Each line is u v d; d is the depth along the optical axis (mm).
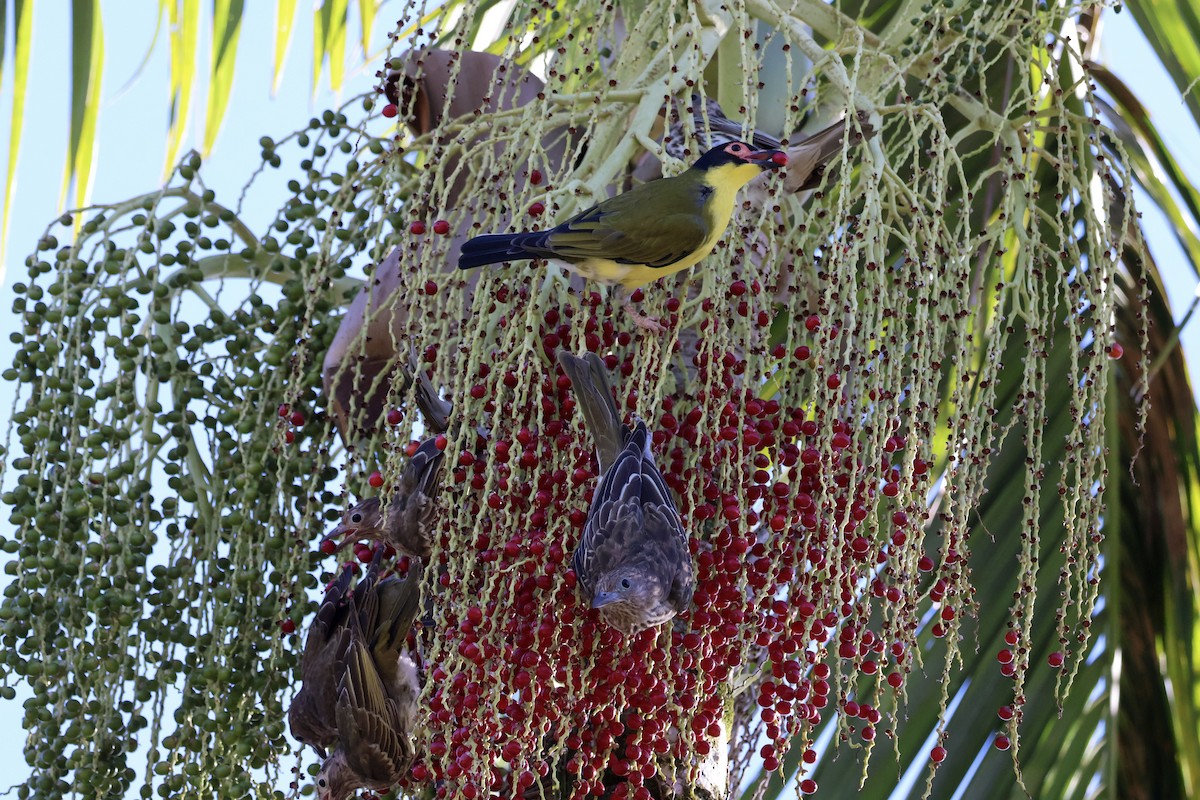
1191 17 9758
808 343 7348
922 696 9188
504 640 6332
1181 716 9336
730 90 9484
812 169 8008
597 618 6465
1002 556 9438
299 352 7816
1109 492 9656
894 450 6906
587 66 7816
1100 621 9438
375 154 8344
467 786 6324
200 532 8109
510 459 6379
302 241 8469
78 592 7672
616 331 7250
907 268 6922
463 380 6691
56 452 7688
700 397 6617
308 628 8469
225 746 8031
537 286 6586
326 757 8859
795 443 6930
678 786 7410
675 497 6855
